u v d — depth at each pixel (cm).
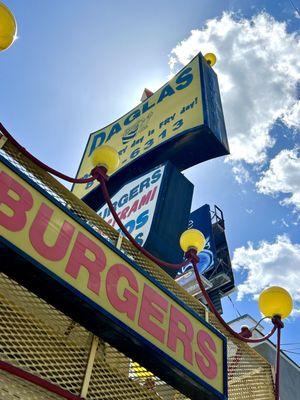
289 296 593
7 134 419
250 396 559
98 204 1110
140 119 1244
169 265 538
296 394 997
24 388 325
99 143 1315
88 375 367
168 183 844
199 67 1198
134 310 408
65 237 383
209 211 1292
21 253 334
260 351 1000
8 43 439
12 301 358
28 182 380
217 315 555
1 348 336
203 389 435
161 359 407
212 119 1035
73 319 377
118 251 429
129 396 404
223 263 1397
